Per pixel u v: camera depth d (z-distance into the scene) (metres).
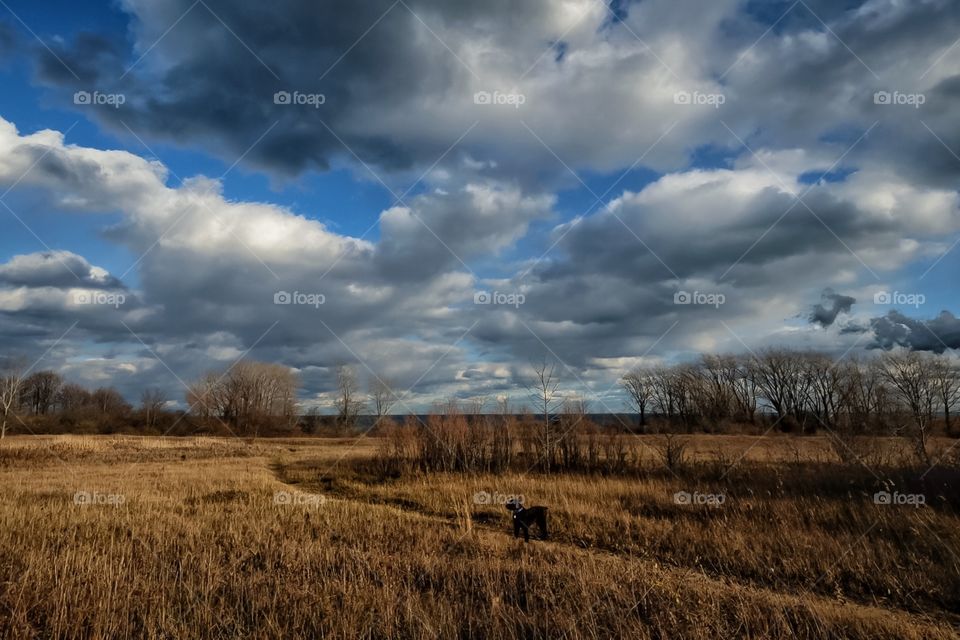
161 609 7.93
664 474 22.30
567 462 26.33
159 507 15.94
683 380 44.25
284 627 7.54
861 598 8.96
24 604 7.95
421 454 27.94
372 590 8.95
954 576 9.14
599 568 9.95
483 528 14.61
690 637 7.19
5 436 48.97
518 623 7.67
